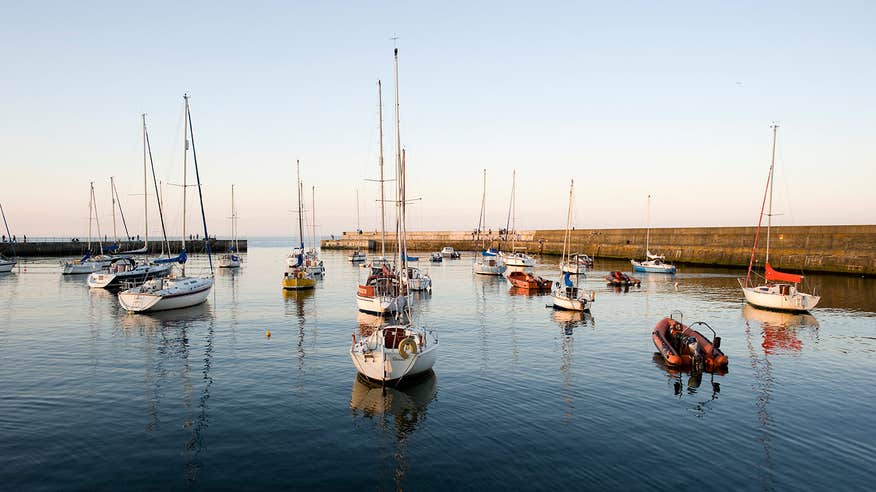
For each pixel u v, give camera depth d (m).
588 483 10.01
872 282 43.84
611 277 47.69
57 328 24.72
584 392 15.27
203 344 21.31
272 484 9.95
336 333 23.69
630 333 23.94
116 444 11.59
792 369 17.88
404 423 12.88
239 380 16.30
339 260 82.81
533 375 17.00
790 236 54.62
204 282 33.16
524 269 62.62
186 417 13.23
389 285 30.39
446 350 20.48
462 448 11.49
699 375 17.00
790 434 12.34
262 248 149.88
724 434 12.30
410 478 10.20
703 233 66.75
